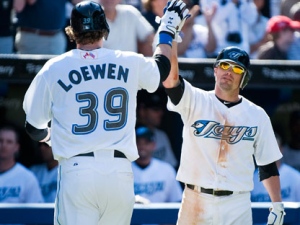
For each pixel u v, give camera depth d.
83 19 16.59
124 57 16.77
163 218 20.80
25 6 28.78
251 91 31.03
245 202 19.11
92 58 16.59
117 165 16.30
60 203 16.36
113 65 16.62
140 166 27.92
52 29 29.03
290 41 30.42
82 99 16.34
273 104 31.17
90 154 16.23
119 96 16.48
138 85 16.86
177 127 30.42
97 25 16.66
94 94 16.39
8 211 20.47
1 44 29.00
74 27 16.72
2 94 29.36
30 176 27.33
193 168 18.98
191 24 30.19
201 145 18.92
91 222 16.27
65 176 16.27
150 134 27.86
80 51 16.69
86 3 16.81
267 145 19.30
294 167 31.22
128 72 16.64
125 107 16.55
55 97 16.44
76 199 16.14
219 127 18.89
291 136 31.36
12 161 27.19
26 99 16.69
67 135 16.25
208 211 18.94
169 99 19.11
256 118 19.12
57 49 29.30
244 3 31.17
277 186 19.53
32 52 29.06
